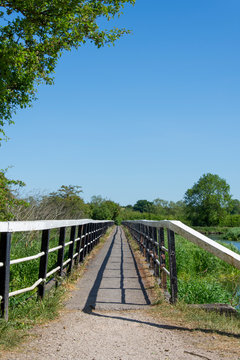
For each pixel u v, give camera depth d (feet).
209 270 45.44
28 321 14.42
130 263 38.29
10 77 32.45
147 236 37.06
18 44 31.63
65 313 17.08
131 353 11.17
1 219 35.27
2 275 13.14
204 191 319.47
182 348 11.80
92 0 34.65
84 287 24.49
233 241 146.72
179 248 51.47
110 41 35.70
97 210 203.72
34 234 43.47
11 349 10.94
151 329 14.44
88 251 46.24
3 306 13.07
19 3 30.89
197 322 15.51
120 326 14.83
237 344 12.23
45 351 11.00
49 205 55.26
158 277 27.99
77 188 122.21
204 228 271.28
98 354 10.93
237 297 28.53
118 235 109.91
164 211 481.46
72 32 34.42
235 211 517.96
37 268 27.45
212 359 10.55
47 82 38.68
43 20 32.76
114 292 22.93
